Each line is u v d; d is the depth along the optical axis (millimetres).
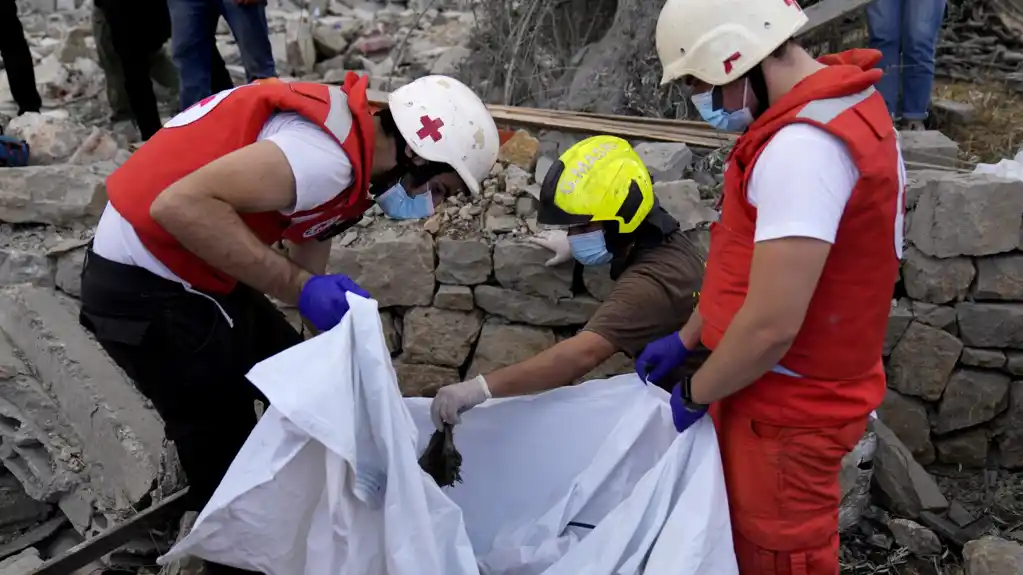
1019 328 2961
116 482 2902
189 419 2275
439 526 1894
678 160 3225
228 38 6391
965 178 2916
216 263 1837
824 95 1617
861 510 2910
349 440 1705
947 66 5367
